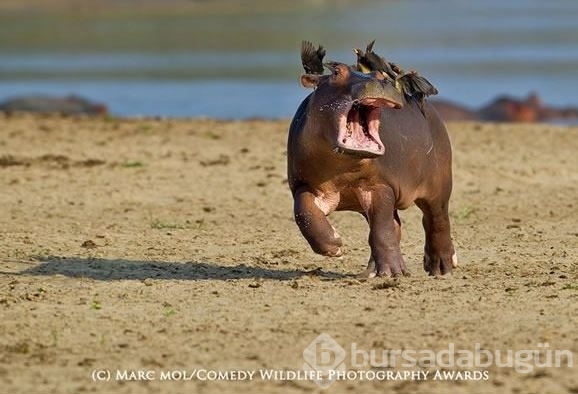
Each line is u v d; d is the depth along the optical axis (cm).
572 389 2697
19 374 2850
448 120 10744
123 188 5862
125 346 3073
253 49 19775
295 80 14025
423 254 4466
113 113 11269
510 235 4766
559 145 7100
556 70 15675
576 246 4494
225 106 11588
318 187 3706
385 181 3719
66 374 2850
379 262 3756
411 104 3900
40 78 15325
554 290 3634
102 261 4206
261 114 10919
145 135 7431
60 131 7612
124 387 2752
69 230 4850
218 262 4225
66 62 17850
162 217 5200
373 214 3741
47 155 6694
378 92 3409
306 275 3922
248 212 5331
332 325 3238
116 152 6831
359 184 3706
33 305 3509
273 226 4997
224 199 5641
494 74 15338
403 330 3177
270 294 3622
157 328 3241
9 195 5666
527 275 3928
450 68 16138
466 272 4028
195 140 7238
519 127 7875
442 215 4044
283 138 7312
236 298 3575
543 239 4656
